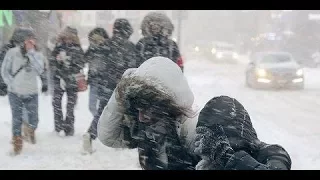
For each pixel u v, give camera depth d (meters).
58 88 8.05
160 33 6.35
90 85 7.63
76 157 6.70
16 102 6.84
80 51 7.86
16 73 6.84
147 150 2.50
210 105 2.23
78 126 9.07
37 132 8.37
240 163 2.07
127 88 2.40
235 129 2.16
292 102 14.66
